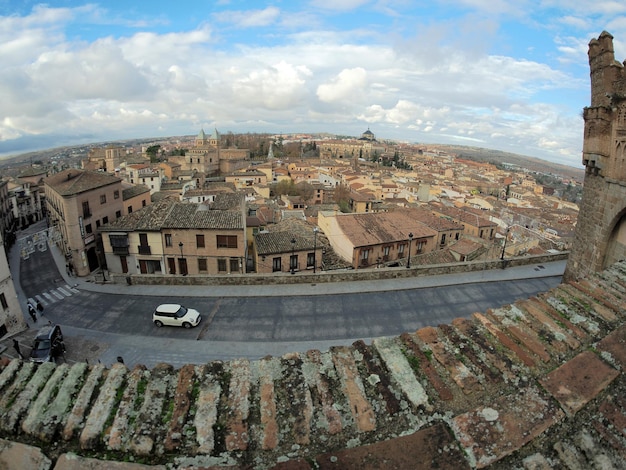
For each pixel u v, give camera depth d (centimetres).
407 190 11162
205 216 3606
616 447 382
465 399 430
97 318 2364
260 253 3300
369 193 9712
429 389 443
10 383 474
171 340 1975
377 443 374
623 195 1329
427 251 4128
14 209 6756
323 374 474
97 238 4103
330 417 407
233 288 2400
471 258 3672
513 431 388
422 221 4878
